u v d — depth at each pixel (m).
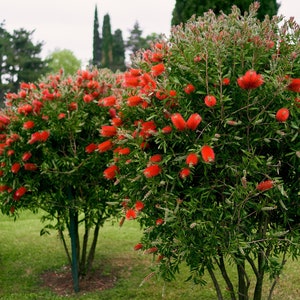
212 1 7.51
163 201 3.41
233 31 3.47
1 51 40.50
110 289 5.78
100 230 8.96
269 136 3.25
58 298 5.39
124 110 3.81
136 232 8.75
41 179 5.37
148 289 5.70
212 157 3.04
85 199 5.43
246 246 3.21
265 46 3.35
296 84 3.18
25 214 10.71
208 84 3.38
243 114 3.39
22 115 5.25
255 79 3.05
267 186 3.13
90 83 5.33
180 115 3.16
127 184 3.76
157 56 3.54
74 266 5.73
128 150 3.65
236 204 3.28
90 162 5.12
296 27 3.42
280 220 3.66
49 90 5.58
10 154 5.16
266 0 7.56
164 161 3.29
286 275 6.11
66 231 8.78
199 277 3.67
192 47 3.42
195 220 3.29
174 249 3.53
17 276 6.34
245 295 3.90
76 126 5.01
